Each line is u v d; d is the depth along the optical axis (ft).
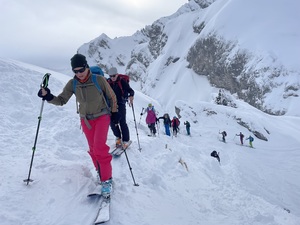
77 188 15.56
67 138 25.02
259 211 22.99
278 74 254.68
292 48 279.49
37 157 19.12
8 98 31.99
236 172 54.03
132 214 14.64
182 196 20.39
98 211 13.42
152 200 17.22
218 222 17.79
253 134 114.73
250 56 313.53
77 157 21.40
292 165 79.25
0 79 35.94
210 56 398.83
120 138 24.30
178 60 539.70
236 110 133.39
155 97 491.72
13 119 27.89
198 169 30.60
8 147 20.25
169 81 484.74
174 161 27.07
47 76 14.29
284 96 230.07
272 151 94.79
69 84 14.62
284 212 26.32
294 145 104.22
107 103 14.88
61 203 13.94
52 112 31.17
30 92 35.76
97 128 14.65
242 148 90.58
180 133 96.94
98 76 14.39
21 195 13.75
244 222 19.20
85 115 14.66
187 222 16.12
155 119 44.14
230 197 24.73
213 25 402.72
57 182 15.67
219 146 85.61
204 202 21.08
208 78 415.23
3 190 13.82
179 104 142.61
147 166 22.93
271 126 126.93
